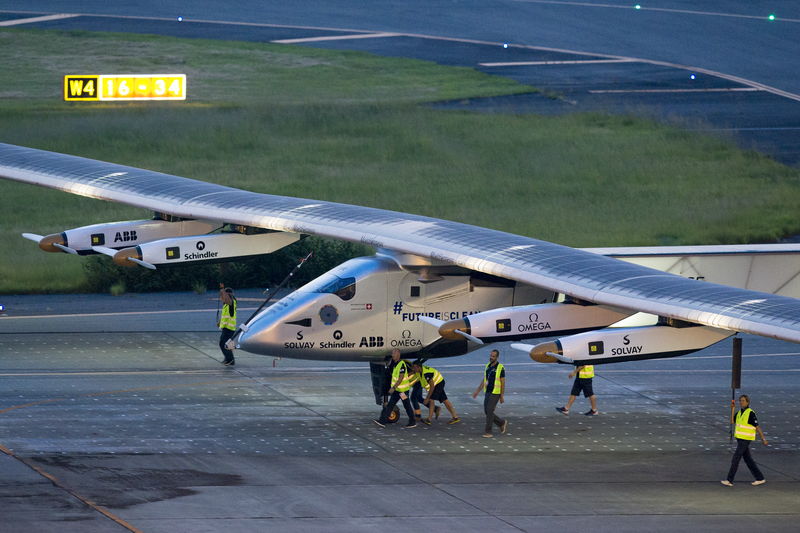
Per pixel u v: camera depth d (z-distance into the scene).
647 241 183.00
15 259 162.88
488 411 93.56
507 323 89.88
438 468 84.50
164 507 72.50
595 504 77.06
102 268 152.62
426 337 102.94
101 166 138.75
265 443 89.12
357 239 104.62
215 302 146.12
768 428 99.56
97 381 106.31
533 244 100.31
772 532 72.44
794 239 189.25
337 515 72.38
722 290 85.38
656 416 102.25
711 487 82.31
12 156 143.75
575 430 96.81
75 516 69.94
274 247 118.50
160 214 124.75
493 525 71.56
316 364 116.94
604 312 91.75
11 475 77.81
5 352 116.06
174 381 107.62
